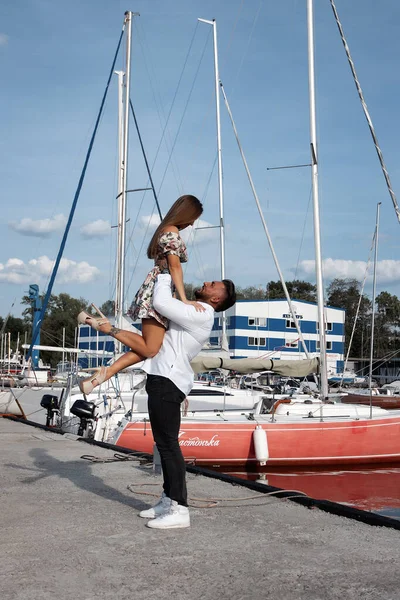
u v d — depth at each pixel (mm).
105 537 3762
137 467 6543
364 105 14766
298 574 3094
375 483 12422
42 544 3600
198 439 13242
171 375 4027
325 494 11453
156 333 4098
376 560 3326
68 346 77938
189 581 2990
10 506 4609
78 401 11461
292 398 15742
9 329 82188
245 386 20797
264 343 47375
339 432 13703
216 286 4281
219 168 24953
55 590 2846
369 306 77000
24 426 11414
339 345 48219
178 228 4340
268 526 4070
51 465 6672
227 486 5480
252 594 2818
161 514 4199
